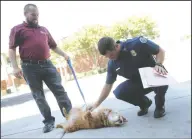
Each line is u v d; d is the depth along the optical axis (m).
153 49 3.24
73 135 3.31
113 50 3.16
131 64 3.30
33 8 3.60
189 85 5.19
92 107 3.53
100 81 10.10
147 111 3.71
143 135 2.94
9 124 4.89
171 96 4.46
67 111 3.82
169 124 3.14
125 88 3.50
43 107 3.73
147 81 3.08
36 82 3.69
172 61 10.98
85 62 14.66
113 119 3.35
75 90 8.40
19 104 8.16
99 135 3.15
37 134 3.72
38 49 3.62
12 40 3.55
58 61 13.35
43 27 3.84
